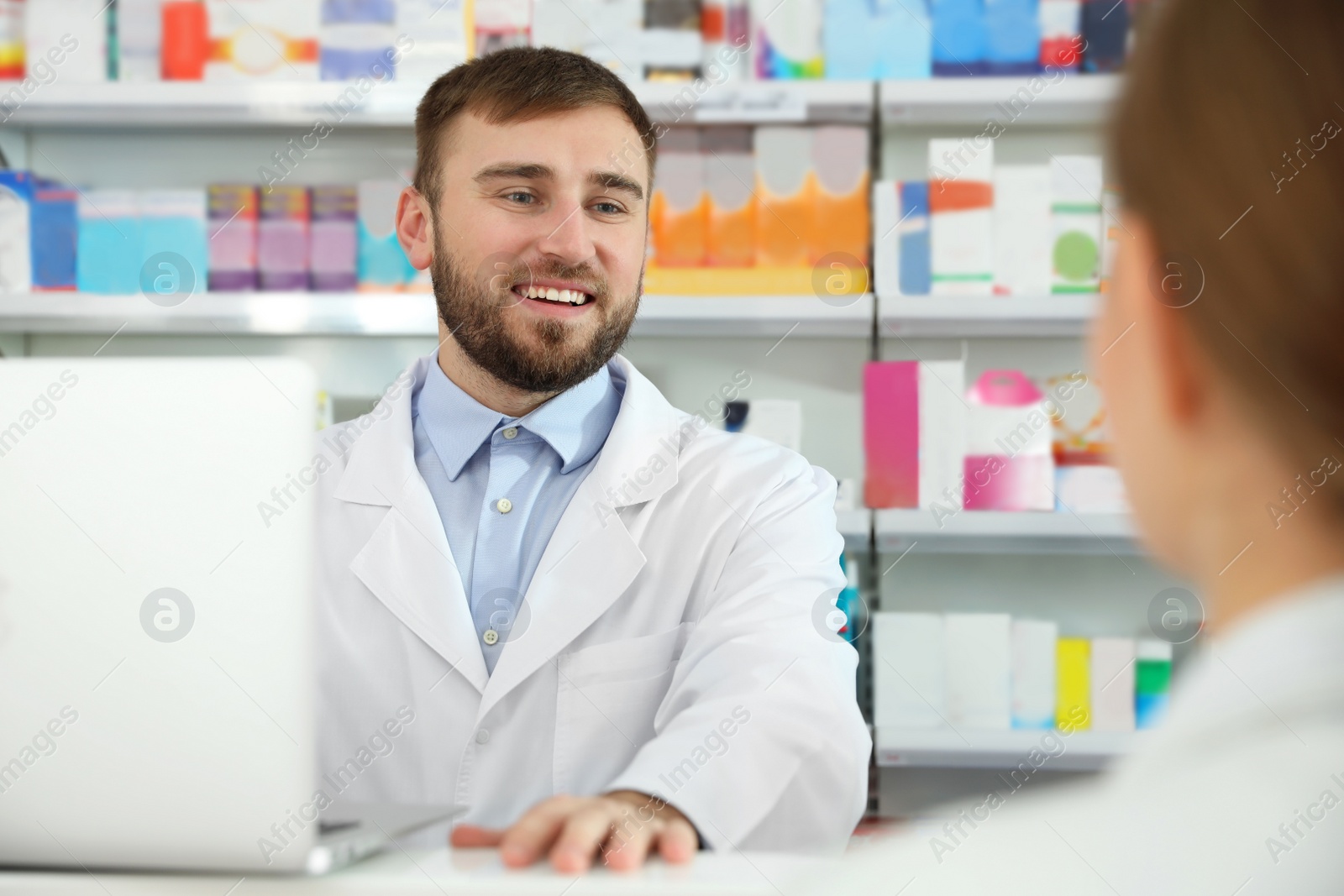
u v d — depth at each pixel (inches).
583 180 61.6
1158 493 10.3
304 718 26.1
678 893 23.5
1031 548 95.8
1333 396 8.9
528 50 62.9
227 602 26.3
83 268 95.3
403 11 95.0
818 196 95.3
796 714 45.5
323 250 96.0
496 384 62.3
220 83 93.9
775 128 96.1
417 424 65.6
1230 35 9.4
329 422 100.3
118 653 26.4
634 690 56.2
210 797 26.1
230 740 26.1
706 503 61.3
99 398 26.6
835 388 106.8
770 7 95.4
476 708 55.5
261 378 26.5
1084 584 104.7
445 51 95.0
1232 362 9.4
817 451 106.9
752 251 95.9
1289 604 9.5
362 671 56.6
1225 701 9.5
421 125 66.6
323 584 58.8
